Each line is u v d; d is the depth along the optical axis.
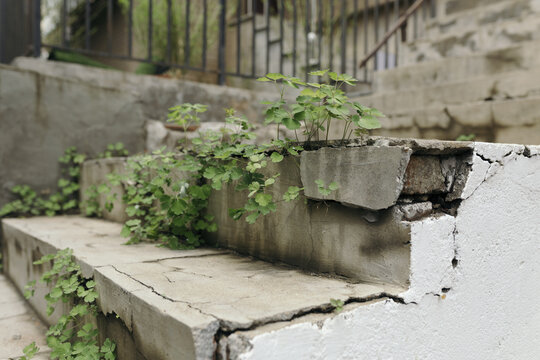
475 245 1.41
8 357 1.81
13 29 4.94
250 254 1.83
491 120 2.73
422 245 1.27
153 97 3.99
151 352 1.17
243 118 1.85
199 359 0.99
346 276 1.43
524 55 3.30
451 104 3.12
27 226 2.83
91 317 1.65
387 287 1.28
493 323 1.49
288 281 1.39
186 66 4.11
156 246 2.07
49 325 2.14
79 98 3.66
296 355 1.04
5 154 3.37
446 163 1.38
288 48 6.08
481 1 5.39
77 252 1.90
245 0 7.50
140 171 2.56
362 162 1.32
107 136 3.78
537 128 2.51
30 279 2.48
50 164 3.56
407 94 3.54
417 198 1.33
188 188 2.01
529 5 4.28
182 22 5.18
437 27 5.05
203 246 2.08
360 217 1.38
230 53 6.77
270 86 5.33
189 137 3.57
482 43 4.24
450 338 1.36
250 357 0.96
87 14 3.75
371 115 1.49
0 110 3.34
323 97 1.51
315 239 1.53
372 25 7.50
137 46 6.68
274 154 1.52
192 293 1.26
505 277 1.51
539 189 1.61
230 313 1.07
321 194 1.46
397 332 1.24
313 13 6.74
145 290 1.29
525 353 1.60
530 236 1.59
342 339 1.12
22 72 3.42
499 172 1.46
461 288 1.38
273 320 1.05
